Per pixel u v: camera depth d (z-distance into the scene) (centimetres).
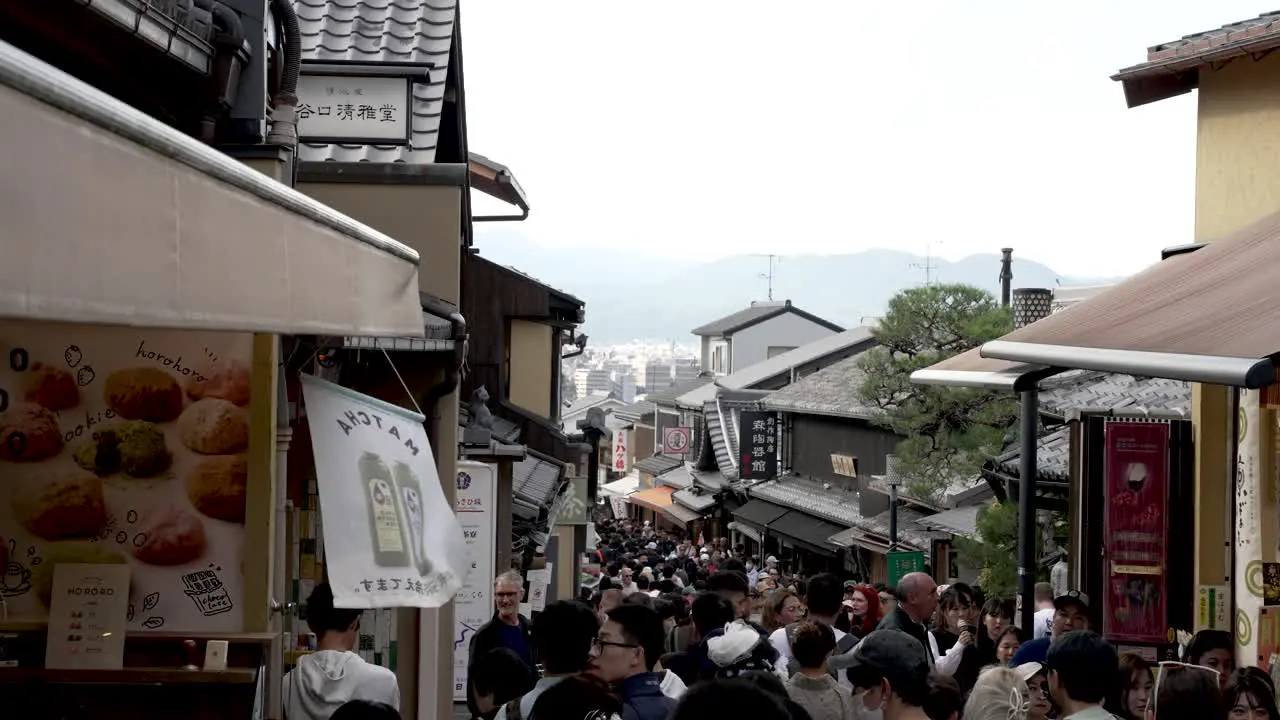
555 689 467
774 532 4091
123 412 544
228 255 312
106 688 526
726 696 331
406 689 1023
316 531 793
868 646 508
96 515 541
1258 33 966
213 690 529
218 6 559
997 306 2356
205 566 545
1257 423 979
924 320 2314
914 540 2897
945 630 1022
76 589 534
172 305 282
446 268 1062
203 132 575
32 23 454
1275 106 988
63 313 240
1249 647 987
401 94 1038
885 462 3588
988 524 1694
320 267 389
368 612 1023
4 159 222
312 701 569
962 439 2227
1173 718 509
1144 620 1056
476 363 2314
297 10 1120
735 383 5988
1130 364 671
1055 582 1535
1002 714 555
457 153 1305
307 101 1034
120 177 260
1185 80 1112
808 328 7588
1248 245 838
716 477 5153
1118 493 1062
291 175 624
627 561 2342
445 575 566
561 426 2691
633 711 548
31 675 523
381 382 1004
